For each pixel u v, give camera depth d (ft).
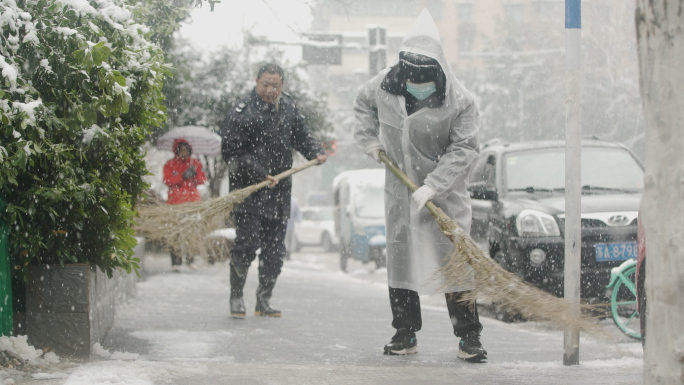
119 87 13.92
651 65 8.71
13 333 14.66
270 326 21.04
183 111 43.42
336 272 55.01
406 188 16.76
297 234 89.25
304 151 22.86
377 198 53.83
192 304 25.46
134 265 16.08
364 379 13.67
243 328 20.45
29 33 13.82
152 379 12.96
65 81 14.05
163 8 19.31
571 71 15.33
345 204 55.83
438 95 16.02
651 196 8.80
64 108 14.21
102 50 13.46
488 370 14.87
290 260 70.18
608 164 28.76
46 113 13.66
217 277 35.17
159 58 16.08
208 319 21.98
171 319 21.70
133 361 14.53
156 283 31.71
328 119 52.60
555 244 24.82
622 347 19.36
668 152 8.63
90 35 14.11
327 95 52.26
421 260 16.58
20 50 13.98
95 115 13.96
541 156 29.14
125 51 14.97
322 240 88.07
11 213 13.73
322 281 42.55
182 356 16.08
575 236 15.21
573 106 15.31
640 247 14.49
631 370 14.78
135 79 15.15
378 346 18.31
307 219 101.14
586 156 29.09
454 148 16.19
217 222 18.97
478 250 14.97
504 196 27.55
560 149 29.60
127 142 15.49
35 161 13.82
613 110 75.97
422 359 16.47
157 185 61.93
